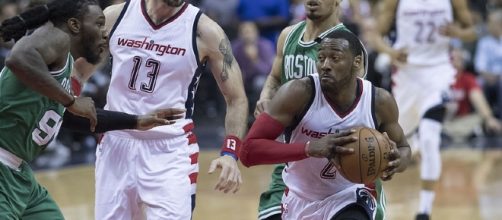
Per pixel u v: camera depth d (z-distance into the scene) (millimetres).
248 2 19953
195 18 7246
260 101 8117
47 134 6477
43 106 6332
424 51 11734
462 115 19453
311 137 6691
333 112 6602
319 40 7883
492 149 18531
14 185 6402
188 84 7266
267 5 19844
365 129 6449
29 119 6312
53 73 6242
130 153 7207
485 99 19859
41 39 6070
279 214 7738
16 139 6359
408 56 11758
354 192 7039
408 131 11891
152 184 7133
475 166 16375
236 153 7211
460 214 11711
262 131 6594
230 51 7355
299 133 6719
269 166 16672
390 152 6402
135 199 7246
